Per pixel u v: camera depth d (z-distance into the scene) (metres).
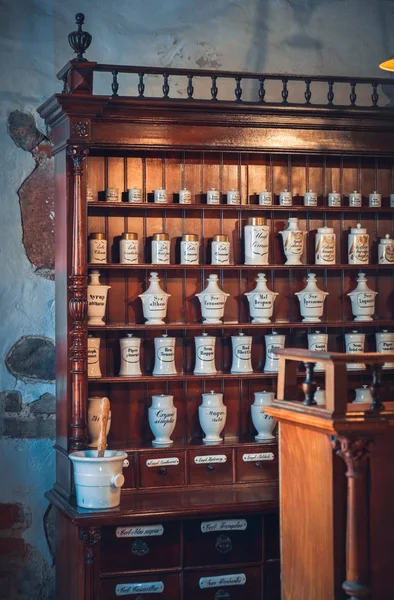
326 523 3.21
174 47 4.80
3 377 4.58
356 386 4.77
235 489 4.34
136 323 4.48
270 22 4.92
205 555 4.12
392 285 4.82
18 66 4.62
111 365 4.44
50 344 4.63
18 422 4.59
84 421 4.09
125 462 4.25
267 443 4.41
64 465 4.23
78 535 3.88
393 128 4.48
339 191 4.76
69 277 4.11
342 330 4.76
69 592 4.15
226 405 4.61
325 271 4.73
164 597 4.07
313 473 3.30
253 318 4.52
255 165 4.65
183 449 4.32
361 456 3.10
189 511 3.98
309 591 3.34
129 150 4.37
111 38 4.73
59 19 4.67
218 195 4.47
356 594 3.10
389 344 4.69
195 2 4.83
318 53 4.98
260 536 4.18
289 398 3.53
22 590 4.59
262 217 4.65
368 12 5.07
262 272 4.65
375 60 5.07
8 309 4.59
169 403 4.37
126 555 4.04
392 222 4.83
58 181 4.36
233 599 4.15
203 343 4.43
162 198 4.36
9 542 4.58
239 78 4.27
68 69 4.05
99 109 4.05
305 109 4.29
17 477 4.59
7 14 4.62
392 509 3.24
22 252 4.61
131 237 4.33
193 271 4.56
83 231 4.07
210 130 4.29
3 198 4.59
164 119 4.20
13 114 4.61
